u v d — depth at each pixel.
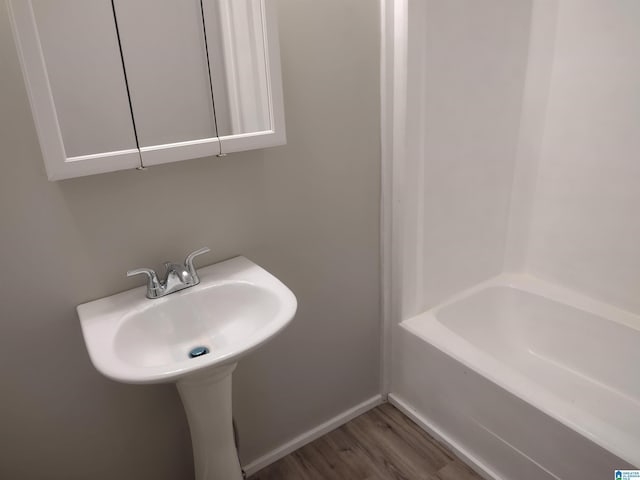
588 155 1.72
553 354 1.94
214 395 1.17
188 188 1.25
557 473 1.33
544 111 1.81
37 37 0.91
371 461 1.70
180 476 1.51
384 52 1.47
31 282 1.10
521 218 2.01
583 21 1.61
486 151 1.82
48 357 1.17
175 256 1.29
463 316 1.94
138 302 1.17
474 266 1.99
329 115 1.44
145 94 1.09
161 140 1.13
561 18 1.67
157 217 1.23
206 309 1.23
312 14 1.31
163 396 1.37
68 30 0.98
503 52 1.71
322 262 1.60
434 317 1.82
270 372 1.60
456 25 1.53
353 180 1.58
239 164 1.32
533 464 1.40
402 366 1.86
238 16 1.16
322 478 1.64
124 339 1.07
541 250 1.99
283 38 1.28
